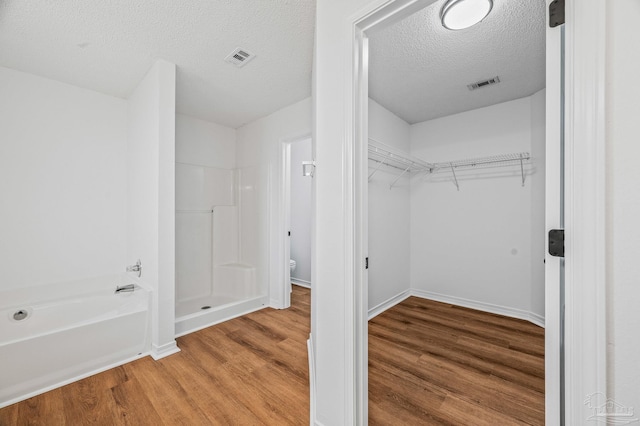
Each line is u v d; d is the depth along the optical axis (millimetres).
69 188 2506
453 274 3238
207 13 1606
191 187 3291
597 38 591
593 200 596
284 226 3133
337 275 1153
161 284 2070
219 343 2240
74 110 2529
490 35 1808
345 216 1113
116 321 1938
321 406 1243
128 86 2549
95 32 1771
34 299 2273
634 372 559
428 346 2174
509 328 2510
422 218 3500
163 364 1913
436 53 2018
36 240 2346
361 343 1138
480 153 3020
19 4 1512
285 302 3111
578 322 625
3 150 2201
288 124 3025
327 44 1213
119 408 1469
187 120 3285
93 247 2629
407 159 3092
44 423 1361
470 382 1703
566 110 655
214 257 3471
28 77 2305
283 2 1520
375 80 2412
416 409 1469
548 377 729
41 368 1641
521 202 2762
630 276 560
